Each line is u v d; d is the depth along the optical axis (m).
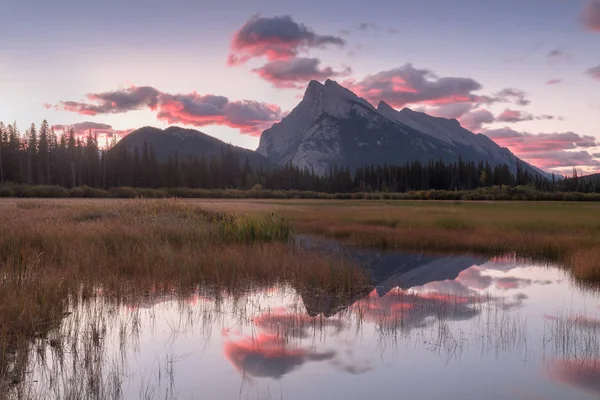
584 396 5.04
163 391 5.10
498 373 5.72
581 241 18.45
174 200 23.84
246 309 8.76
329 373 5.70
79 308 8.50
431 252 18.42
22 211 20.34
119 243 13.81
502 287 11.54
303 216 31.89
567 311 8.93
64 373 5.53
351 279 11.50
